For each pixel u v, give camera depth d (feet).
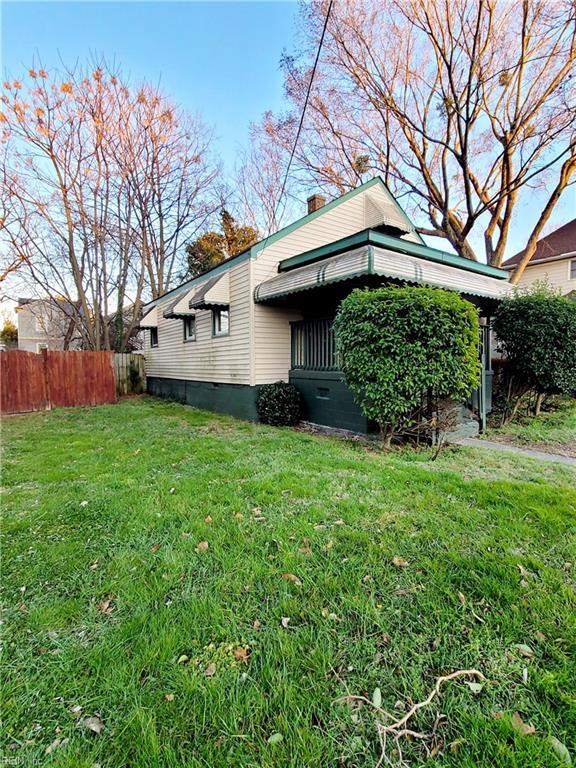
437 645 6.04
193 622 6.63
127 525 10.37
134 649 6.07
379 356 17.67
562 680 5.33
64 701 5.25
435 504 11.27
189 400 39.27
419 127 45.19
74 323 57.98
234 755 4.48
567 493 12.11
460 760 4.39
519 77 37.50
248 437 21.91
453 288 23.56
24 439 21.93
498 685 5.33
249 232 69.97
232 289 30.40
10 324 100.58
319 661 5.76
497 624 6.44
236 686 5.36
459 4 35.47
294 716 4.92
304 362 27.99
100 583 7.84
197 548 9.11
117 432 23.95
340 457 16.87
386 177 49.90
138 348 68.90
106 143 49.52
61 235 49.47
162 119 53.11
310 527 9.91
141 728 4.79
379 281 21.42
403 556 8.51
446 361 17.21
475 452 18.16
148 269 58.70
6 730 4.88
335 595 7.23
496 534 9.37
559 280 56.39
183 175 59.98
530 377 25.66
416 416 18.94
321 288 23.06
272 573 7.97
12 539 9.77
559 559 8.30
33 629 6.61
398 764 4.37
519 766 4.30
